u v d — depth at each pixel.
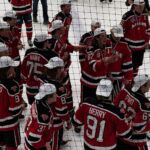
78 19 16.22
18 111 8.17
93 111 7.27
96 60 9.43
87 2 17.72
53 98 7.34
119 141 8.20
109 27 15.65
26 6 13.56
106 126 7.23
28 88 9.51
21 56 13.40
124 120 7.20
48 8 16.94
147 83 7.71
